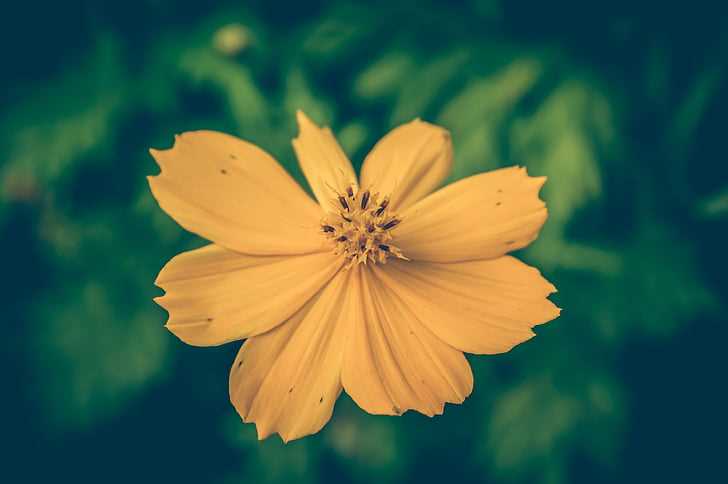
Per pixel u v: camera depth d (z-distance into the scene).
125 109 0.35
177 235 0.34
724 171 0.35
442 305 0.25
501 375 0.35
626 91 0.35
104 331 0.36
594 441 0.34
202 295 0.25
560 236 0.33
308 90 0.34
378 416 0.37
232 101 0.34
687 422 0.37
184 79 0.35
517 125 0.34
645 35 0.35
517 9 0.35
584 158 0.33
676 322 0.34
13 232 0.37
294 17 0.36
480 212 0.26
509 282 0.25
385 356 0.25
